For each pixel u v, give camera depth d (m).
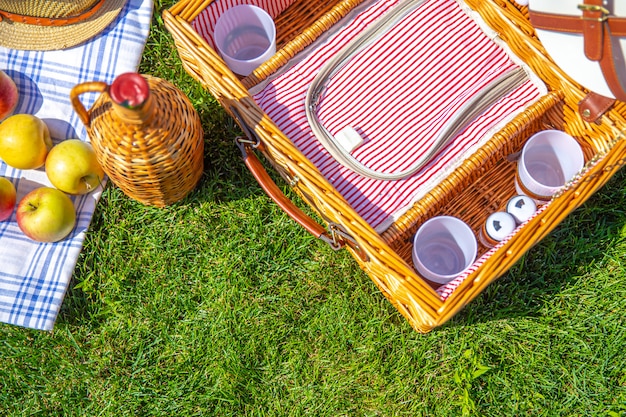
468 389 1.63
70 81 1.73
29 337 1.68
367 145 1.46
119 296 1.70
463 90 1.48
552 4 1.23
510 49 1.48
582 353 1.66
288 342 1.69
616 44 1.17
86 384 1.67
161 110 1.29
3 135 1.53
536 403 1.64
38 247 1.64
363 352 1.67
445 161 1.43
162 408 1.66
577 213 1.72
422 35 1.50
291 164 1.32
